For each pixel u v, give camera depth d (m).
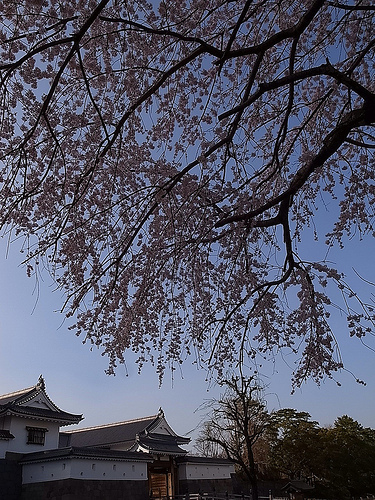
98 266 6.27
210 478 29.23
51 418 24.27
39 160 5.77
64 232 6.00
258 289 6.62
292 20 6.61
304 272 6.46
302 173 5.68
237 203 6.41
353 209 7.28
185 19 5.35
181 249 6.14
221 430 17.81
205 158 5.47
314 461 31.59
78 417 25.56
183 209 6.04
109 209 6.16
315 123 7.35
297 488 20.27
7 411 22.66
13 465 21.98
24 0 4.78
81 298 6.12
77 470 20.69
